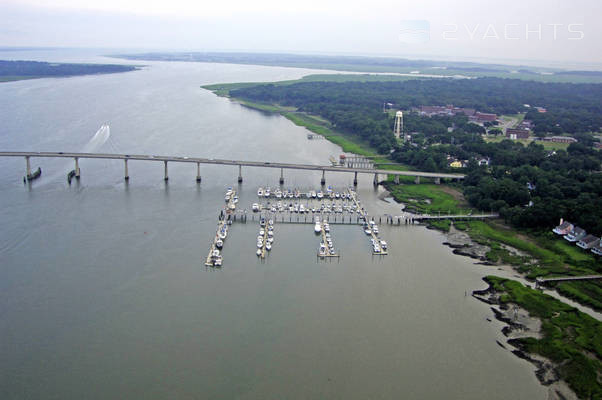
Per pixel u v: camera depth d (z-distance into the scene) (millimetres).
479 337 198625
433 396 167875
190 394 165875
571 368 178375
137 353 184500
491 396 168125
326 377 175375
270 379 173375
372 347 191750
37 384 169375
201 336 194750
